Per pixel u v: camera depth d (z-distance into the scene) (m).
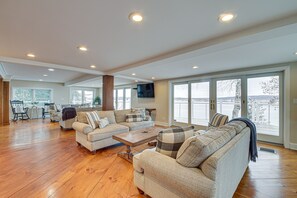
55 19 1.72
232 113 4.60
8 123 6.39
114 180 2.09
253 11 1.57
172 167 1.37
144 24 1.85
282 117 3.79
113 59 3.39
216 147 1.35
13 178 2.11
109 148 3.37
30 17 1.67
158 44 2.48
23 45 2.53
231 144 1.53
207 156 1.26
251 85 4.26
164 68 4.32
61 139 4.06
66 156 2.90
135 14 1.63
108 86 4.97
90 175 2.22
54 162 2.63
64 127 5.12
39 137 4.25
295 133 3.51
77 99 10.31
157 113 6.88
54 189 1.88
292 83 3.54
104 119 3.71
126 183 2.03
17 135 4.47
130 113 4.55
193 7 1.50
